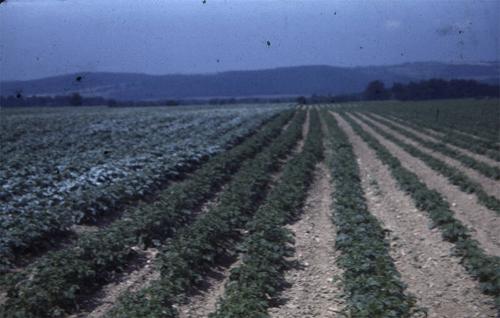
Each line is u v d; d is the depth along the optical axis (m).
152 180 22.27
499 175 24.36
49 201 18.00
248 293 10.53
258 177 22.66
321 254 14.68
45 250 14.66
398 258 14.12
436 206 18.11
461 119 62.47
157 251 14.68
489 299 11.20
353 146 39.53
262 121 59.28
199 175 23.03
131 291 12.00
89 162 27.16
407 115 72.62
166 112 88.00
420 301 11.30
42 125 55.12
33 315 10.04
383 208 19.86
